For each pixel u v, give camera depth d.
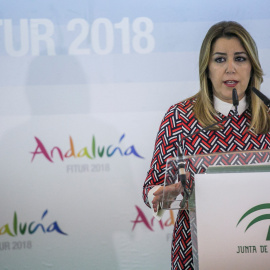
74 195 7.47
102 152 7.50
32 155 7.41
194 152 5.31
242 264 3.68
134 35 7.48
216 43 5.71
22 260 7.42
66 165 7.46
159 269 7.57
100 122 7.49
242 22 7.54
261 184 3.73
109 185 7.51
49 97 7.43
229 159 4.05
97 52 7.46
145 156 7.54
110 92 7.49
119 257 7.54
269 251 3.67
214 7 7.53
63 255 7.47
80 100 7.46
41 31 7.39
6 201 7.38
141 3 7.47
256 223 3.70
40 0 7.38
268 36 7.54
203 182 3.77
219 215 3.72
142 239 7.55
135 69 7.50
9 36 7.36
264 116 5.47
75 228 7.49
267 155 4.05
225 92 5.58
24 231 7.42
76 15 7.43
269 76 7.52
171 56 7.51
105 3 7.45
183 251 5.11
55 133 7.43
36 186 7.43
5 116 7.36
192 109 5.58
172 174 4.08
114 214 7.53
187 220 5.13
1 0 7.35
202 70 5.74
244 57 5.67
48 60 7.41
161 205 4.60
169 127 5.50
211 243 3.71
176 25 7.50
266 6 7.54
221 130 5.39
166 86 7.52
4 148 7.38
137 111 7.52
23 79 7.38
